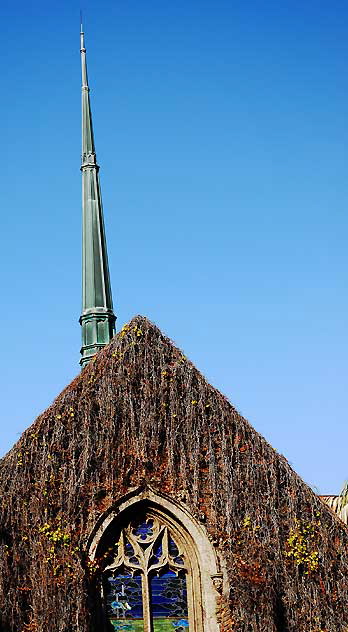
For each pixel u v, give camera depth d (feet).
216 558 106.73
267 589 104.78
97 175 152.87
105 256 146.51
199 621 105.50
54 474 107.04
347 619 105.29
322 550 107.24
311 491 109.50
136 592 107.34
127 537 108.37
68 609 101.76
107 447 108.99
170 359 113.50
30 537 103.96
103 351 113.29
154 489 108.58
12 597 101.35
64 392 110.83
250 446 110.63
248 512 108.06
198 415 111.55
